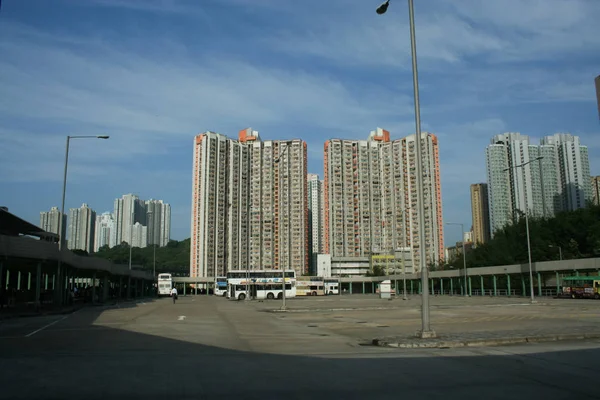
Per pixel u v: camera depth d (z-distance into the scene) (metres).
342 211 119.69
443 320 27.33
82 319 28.97
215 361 12.04
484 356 12.74
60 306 40.78
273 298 77.06
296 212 97.12
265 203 98.94
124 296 90.75
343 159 119.94
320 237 165.62
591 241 80.50
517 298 65.12
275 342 16.88
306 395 8.22
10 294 41.66
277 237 97.31
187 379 9.62
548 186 102.31
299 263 98.38
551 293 70.44
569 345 15.20
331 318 30.33
